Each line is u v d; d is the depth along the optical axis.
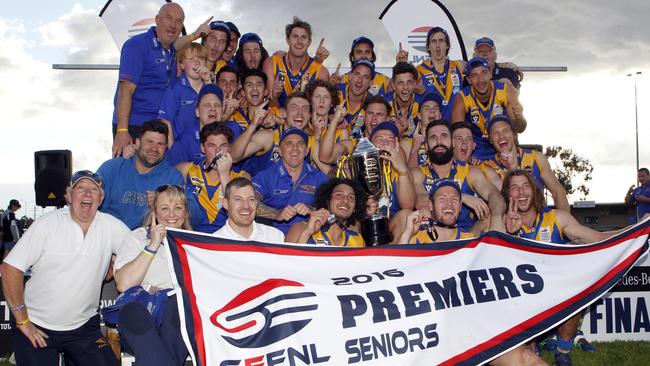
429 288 5.06
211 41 8.64
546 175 7.67
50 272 5.34
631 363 6.71
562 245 5.50
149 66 7.85
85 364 5.56
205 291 4.86
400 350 4.84
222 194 6.57
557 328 6.21
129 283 5.04
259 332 4.70
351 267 5.19
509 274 5.29
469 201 6.44
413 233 5.81
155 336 4.79
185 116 7.63
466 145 7.16
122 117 7.62
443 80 9.48
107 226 5.56
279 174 6.95
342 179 6.07
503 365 5.33
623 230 5.88
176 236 5.04
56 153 8.49
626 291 7.66
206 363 4.62
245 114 8.62
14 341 5.39
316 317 4.77
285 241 6.00
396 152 6.62
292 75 9.12
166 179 6.59
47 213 5.48
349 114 8.71
